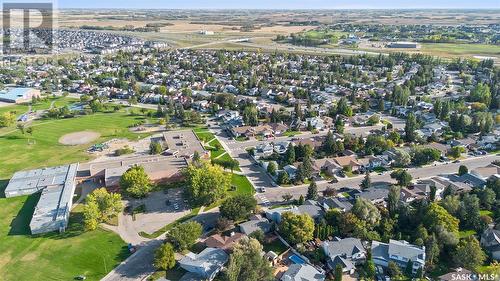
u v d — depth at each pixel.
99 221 138.75
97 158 196.62
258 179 174.12
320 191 161.75
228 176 161.62
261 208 148.62
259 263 109.00
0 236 133.50
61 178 167.75
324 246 121.56
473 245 113.06
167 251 115.19
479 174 165.62
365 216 130.62
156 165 174.88
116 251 124.88
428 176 172.75
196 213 146.25
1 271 116.69
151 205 152.25
